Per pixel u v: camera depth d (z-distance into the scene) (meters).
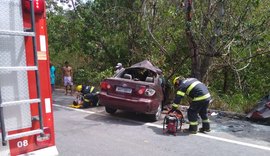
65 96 13.93
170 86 11.09
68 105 11.42
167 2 13.60
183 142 7.25
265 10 11.96
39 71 3.88
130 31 14.52
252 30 11.27
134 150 6.58
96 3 14.63
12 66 3.57
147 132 7.98
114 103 9.12
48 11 16.39
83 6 14.95
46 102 3.96
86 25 14.95
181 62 12.65
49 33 16.00
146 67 9.73
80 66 18.03
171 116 7.84
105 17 14.65
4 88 3.52
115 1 14.23
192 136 7.76
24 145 3.76
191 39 11.31
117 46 15.09
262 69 15.01
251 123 9.25
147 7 14.03
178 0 12.94
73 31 15.76
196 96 7.95
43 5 3.90
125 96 9.03
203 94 7.96
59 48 16.47
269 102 9.31
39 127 3.84
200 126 8.74
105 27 14.77
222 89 15.73
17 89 3.62
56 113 9.92
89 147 6.66
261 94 14.44
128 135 7.66
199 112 8.14
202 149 6.80
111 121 9.04
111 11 14.32
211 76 14.63
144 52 14.30
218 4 11.18
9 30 3.53
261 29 11.23
